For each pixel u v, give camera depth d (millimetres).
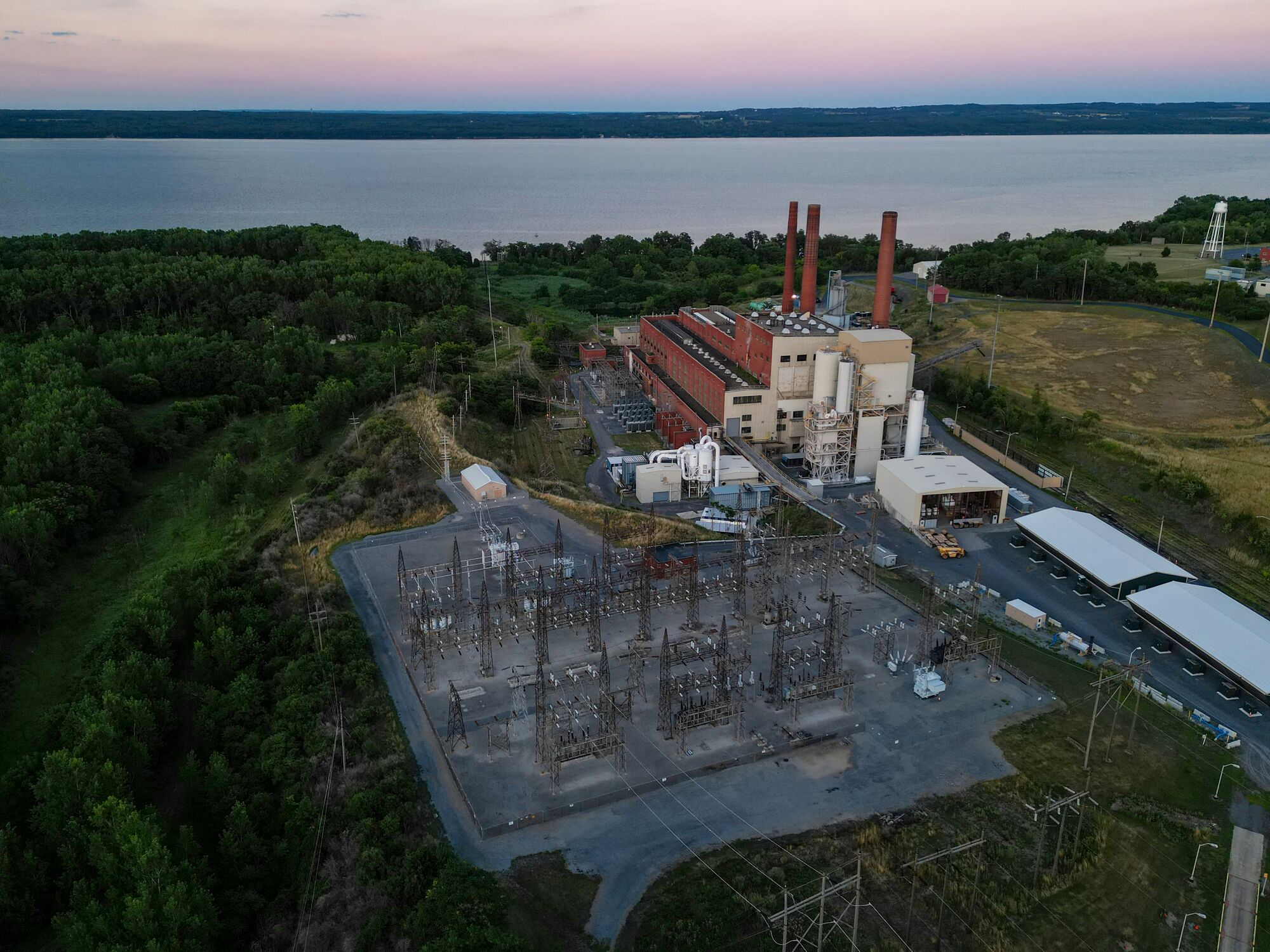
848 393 131000
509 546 95500
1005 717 77938
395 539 112375
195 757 74250
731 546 112000
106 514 128250
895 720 77562
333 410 163500
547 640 89438
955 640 83812
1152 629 92688
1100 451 135750
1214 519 114500
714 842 63531
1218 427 139875
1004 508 118688
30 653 98375
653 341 193125
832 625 84188
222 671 85062
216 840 69250
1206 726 76312
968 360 180750
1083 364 173875
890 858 62000
